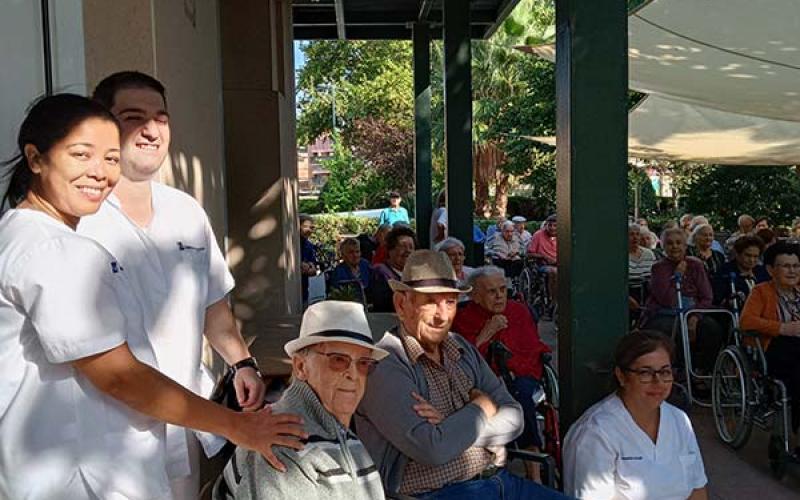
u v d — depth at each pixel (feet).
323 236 77.56
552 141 43.52
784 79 28.12
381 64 108.06
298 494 6.89
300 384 7.61
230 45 22.35
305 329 7.68
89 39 10.05
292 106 28.35
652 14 22.97
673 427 10.74
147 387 6.11
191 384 8.11
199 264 8.40
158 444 6.67
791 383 18.12
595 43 11.37
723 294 24.73
